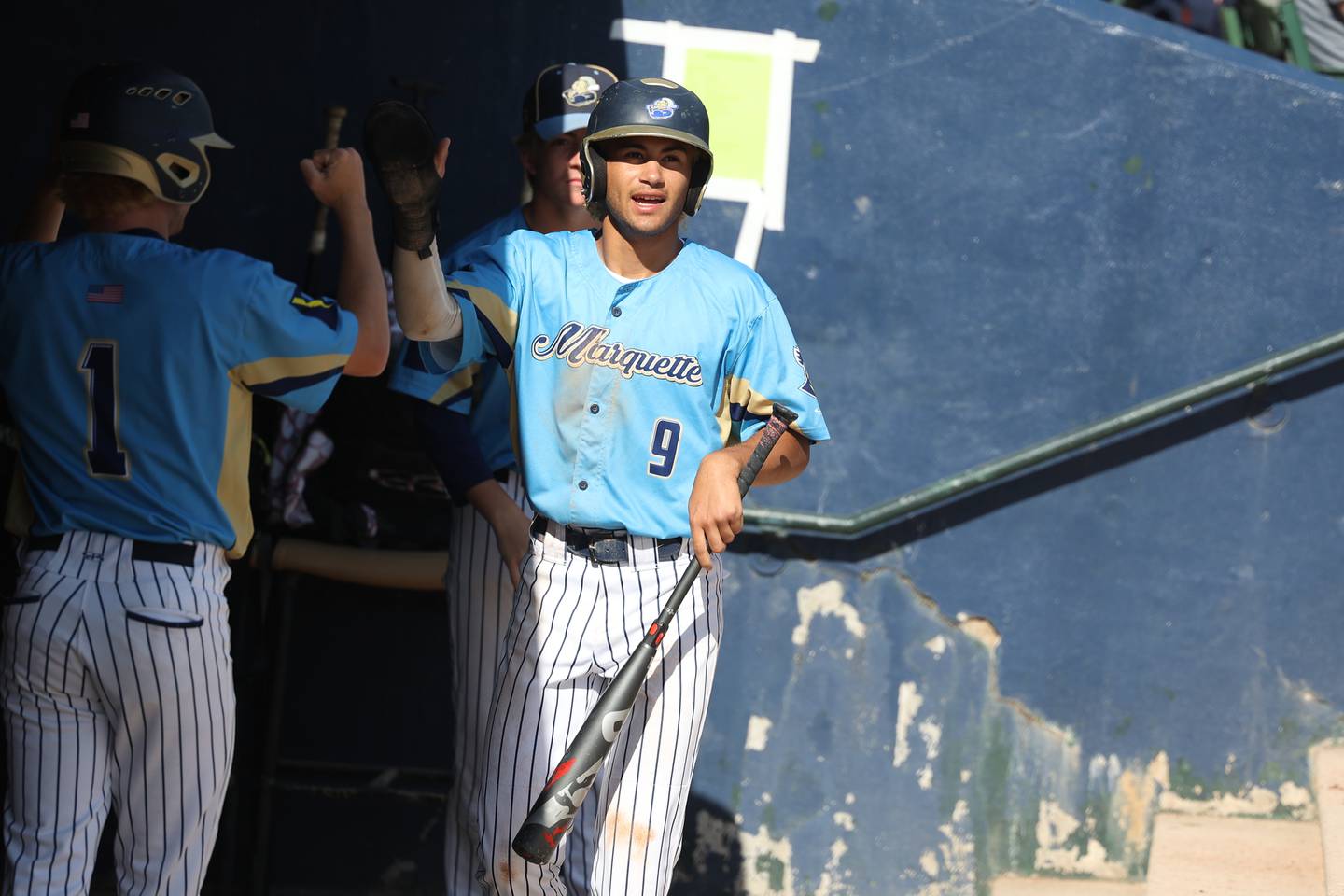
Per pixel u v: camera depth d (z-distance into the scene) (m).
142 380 9.99
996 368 15.38
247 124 14.67
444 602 14.78
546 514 10.32
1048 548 15.48
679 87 9.99
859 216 15.25
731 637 15.19
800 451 10.51
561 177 13.09
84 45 14.49
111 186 10.32
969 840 15.35
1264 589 15.62
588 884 11.46
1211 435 15.59
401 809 14.75
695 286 10.23
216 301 10.04
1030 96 15.36
